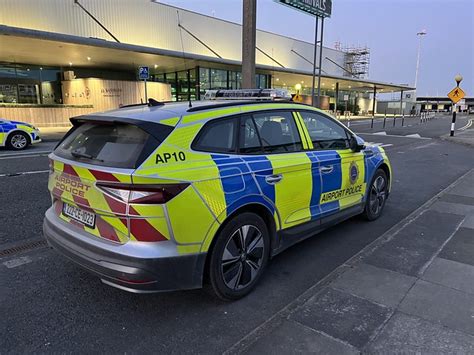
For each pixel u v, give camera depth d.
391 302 3.00
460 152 12.99
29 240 4.41
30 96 25.00
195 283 2.80
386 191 5.48
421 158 11.46
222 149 3.03
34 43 17.52
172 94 30.20
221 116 3.12
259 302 3.14
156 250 2.55
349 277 3.43
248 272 3.21
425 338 2.54
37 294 3.22
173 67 27.55
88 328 2.76
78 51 19.98
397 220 5.29
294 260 3.99
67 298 3.17
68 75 25.39
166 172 2.58
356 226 5.04
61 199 3.07
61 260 3.88
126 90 24.83
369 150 4.90
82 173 2.75
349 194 4.48
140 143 2.68
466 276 3.44
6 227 4.81
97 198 2.67
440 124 34.69
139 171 2.50
